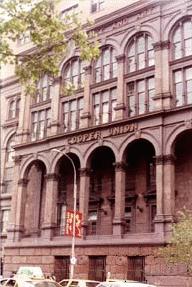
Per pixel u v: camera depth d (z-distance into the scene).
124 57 42.22
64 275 40.56
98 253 38.28
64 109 46.50
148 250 35.22
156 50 39.75
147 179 40.66
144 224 39.50
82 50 21.22
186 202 37.28
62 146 44.12
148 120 38.16
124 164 39.16
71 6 49.03
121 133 39.62
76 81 46.16
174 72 38.78
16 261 44.75
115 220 38.00
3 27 19.89
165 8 40.47
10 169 53.97
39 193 48.22
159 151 36.72
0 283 25.70
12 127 54.97
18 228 46.00
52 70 21.08
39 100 49.88
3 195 52.81
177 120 36.56
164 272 33.84
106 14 44.69
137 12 42.09
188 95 37.53
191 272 31.30
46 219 43.34
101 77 44.06
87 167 41.59
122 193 38.47
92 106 43.81
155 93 38.62
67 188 46.22
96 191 43.69
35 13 20.42
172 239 29.72
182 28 39.41
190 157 38.09
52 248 41.91
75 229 36.34
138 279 35.59
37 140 46.81
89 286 27.61
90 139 41.84
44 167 48.66
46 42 21.17
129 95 41.22
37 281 24.12
